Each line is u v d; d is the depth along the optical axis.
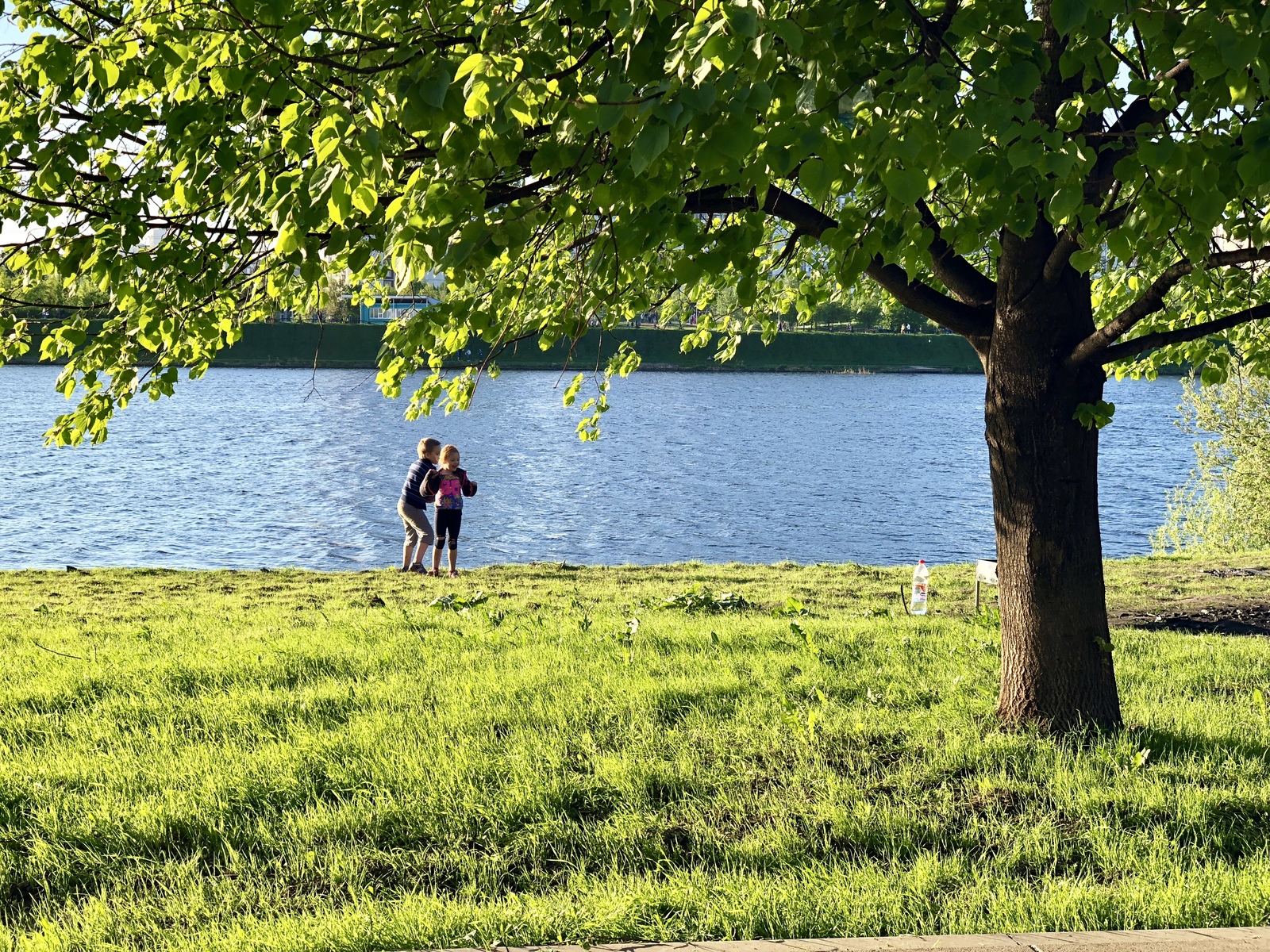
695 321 17.72
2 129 8.51
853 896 7.91
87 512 51.41
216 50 8.03
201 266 8.88
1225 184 7.57
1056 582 11.41
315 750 11.12
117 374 10.38
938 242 11.47
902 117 6.51
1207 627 20.94
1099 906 7.61
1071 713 11.43
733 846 8.90
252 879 8.49
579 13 7.13
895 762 10.80
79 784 10.33
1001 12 7.12
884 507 57.97
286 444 87.38
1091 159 7.08
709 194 9.20
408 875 8.59
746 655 15.51
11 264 9.02
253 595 24.53
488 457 79.62
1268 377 15.39
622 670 14.52
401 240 6.76
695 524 51.22
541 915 7.55
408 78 6.35
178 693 13.73
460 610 20.80
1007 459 11.45
